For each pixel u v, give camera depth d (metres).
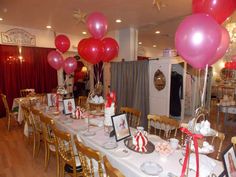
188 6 3.60
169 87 3.91
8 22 4.83
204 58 1.29
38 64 5.88
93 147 1.84
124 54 5.68
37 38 5.75
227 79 8.66
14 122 4.95
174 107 4.29
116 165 1.55
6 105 4.31
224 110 4.52
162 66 3.98
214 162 1.46
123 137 1.96
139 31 5.73
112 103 2.12
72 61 3.69
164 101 4.02
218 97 8.00
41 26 5.24
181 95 4.23
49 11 3.92
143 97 4.38
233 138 1.71
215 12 1.42
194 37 1.19
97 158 1.36
